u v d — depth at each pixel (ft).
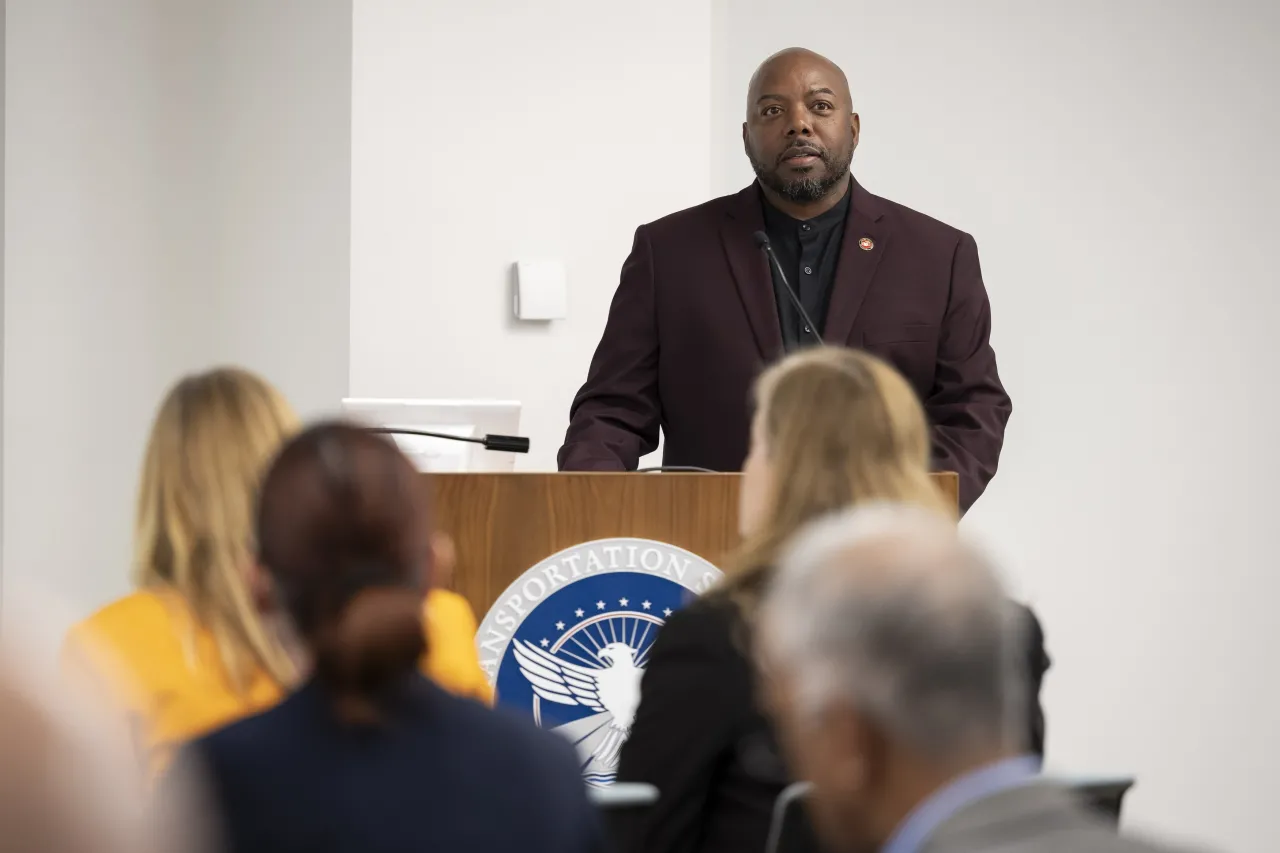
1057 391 32.24
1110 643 32.27
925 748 6.67
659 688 11.09
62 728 3.57
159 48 32.94
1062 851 6.34
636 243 23.70
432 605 11.67
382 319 29.86
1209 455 32.53
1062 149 32.32
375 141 29.91
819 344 21.44
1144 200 32.45
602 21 30.63
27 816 3.49
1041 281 32.24
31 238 32.35
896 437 11.07
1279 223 32.73
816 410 11.10
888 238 22.84
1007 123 32.22
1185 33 32.55
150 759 9.96
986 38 32.19
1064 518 32.19
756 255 22.97
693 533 14.76
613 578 14.62
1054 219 32.27
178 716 10.21
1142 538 32.37
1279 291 32.65
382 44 29.96
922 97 32.04
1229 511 32.55
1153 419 32.42
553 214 30.37
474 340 30.09
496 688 14.33
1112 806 10.41
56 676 3.62
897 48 31.99
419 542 8.58
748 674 10.83
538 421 30.22
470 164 30.17
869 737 6.77
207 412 10.94
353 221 29.86
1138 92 32.45
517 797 8.24
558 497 14.55
